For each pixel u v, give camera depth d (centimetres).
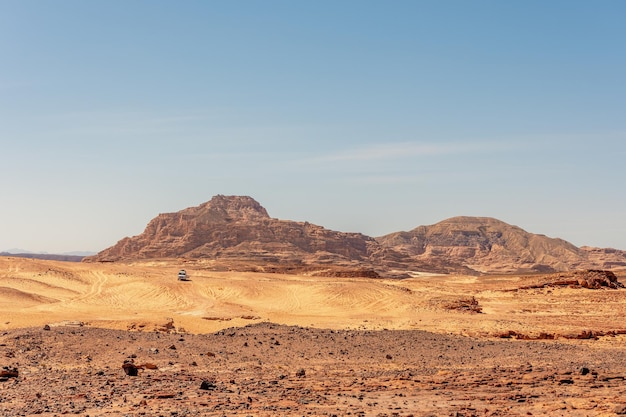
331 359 4597
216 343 4844
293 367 4247
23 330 4822
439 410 2747
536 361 4719
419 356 4859
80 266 12094
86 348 4344
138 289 10369
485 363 4609
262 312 8781
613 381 3472
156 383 3409
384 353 4925
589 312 8419
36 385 3312
